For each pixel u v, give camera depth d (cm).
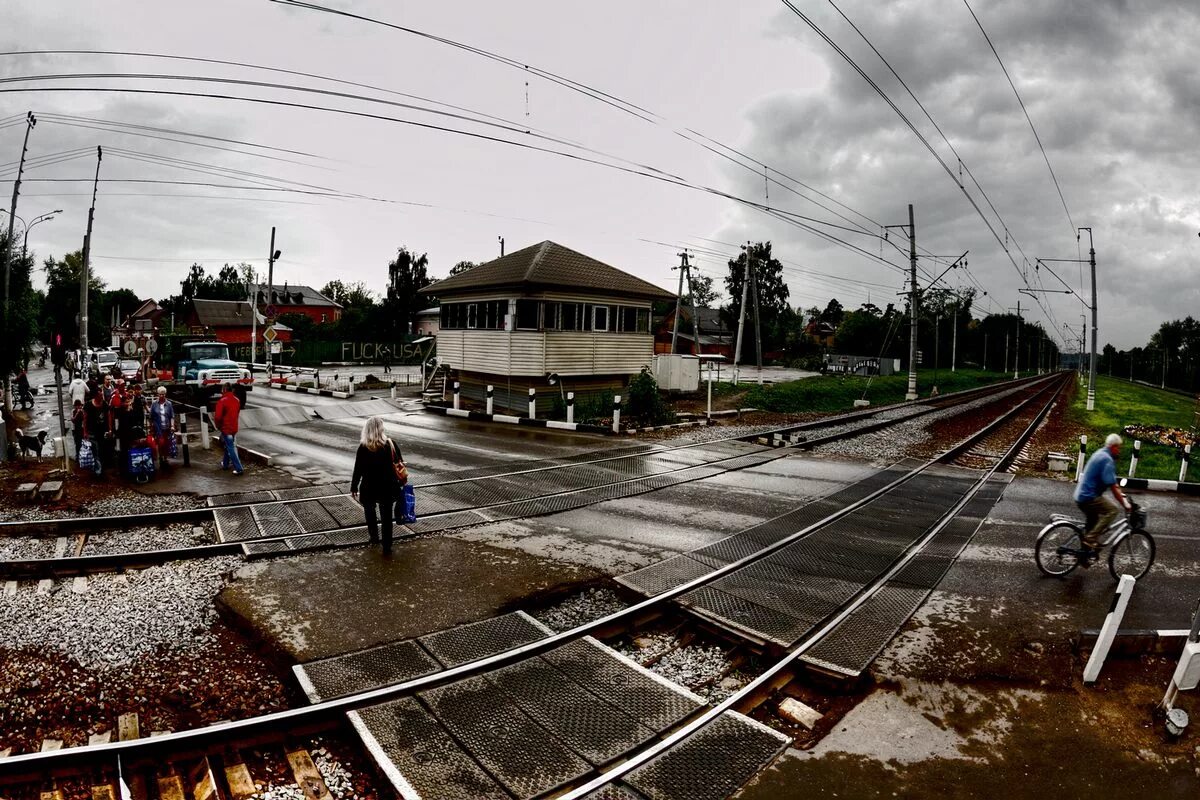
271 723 520
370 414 2539
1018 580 898
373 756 494
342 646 654
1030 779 500
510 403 2630
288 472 1426
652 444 1934
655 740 534
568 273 2592
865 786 485
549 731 534
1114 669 671
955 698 610
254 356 4700
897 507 1280
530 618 735
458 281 2856
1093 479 893
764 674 618
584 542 1005
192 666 638
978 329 11500
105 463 1388
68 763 475
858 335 8650
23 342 2580
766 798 467
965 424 2867
